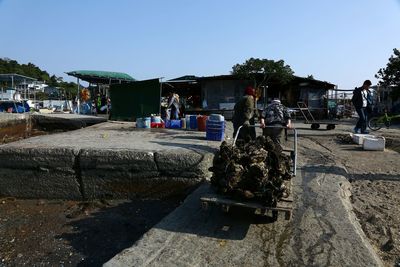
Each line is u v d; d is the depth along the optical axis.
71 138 8.55
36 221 5.98
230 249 4.22
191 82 27.06
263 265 3.89
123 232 5.48
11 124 13.57
